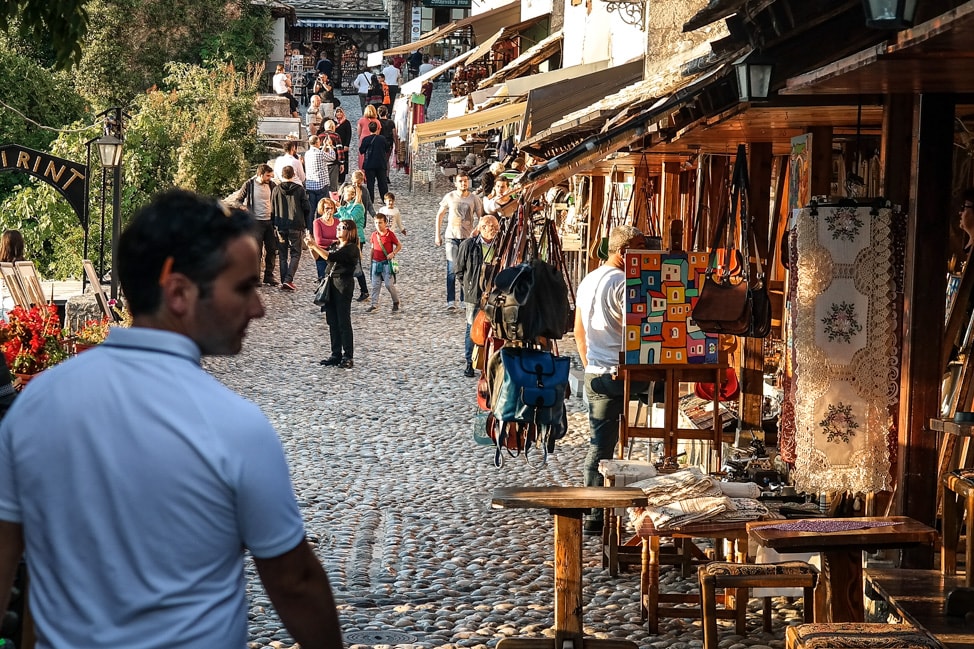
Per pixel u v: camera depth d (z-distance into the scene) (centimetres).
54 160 1616
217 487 228
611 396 845
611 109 929
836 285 598
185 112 2530
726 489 665
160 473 226
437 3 5034
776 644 620
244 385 1454
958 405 579
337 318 1566
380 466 1086
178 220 237
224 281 239
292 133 3506
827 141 720
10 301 1184
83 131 2308
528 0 2828
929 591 515
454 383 1485
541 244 919
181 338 237
